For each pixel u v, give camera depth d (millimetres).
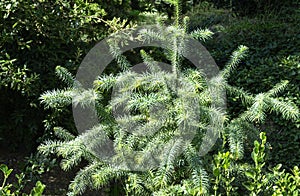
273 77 4328
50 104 2621
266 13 5930
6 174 2215
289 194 2242
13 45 3279
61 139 3297
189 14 6484
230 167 2482
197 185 2229
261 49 4957
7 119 3520
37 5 3221
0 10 3123
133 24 3432
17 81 3105
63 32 3238
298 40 4980
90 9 3354
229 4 6398
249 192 2609
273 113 3893
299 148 3586
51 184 3258
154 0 4418
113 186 2842
